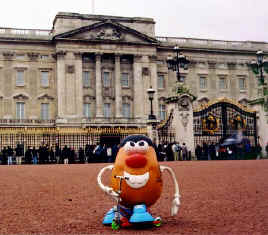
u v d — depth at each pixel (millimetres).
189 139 34938
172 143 34875
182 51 84188
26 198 13602
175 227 9070
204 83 85500
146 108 79875
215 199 12805
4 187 16656
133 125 76812
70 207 11836
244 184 16562
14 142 43500
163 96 82562
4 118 74562
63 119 74750
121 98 79688
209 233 8422
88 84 79000
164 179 19000
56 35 75562
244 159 37000
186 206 11719
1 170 26812
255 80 88312
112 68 80438
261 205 11586
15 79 75938
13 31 76562
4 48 75750
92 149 40562
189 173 21906
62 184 17516
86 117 76000
